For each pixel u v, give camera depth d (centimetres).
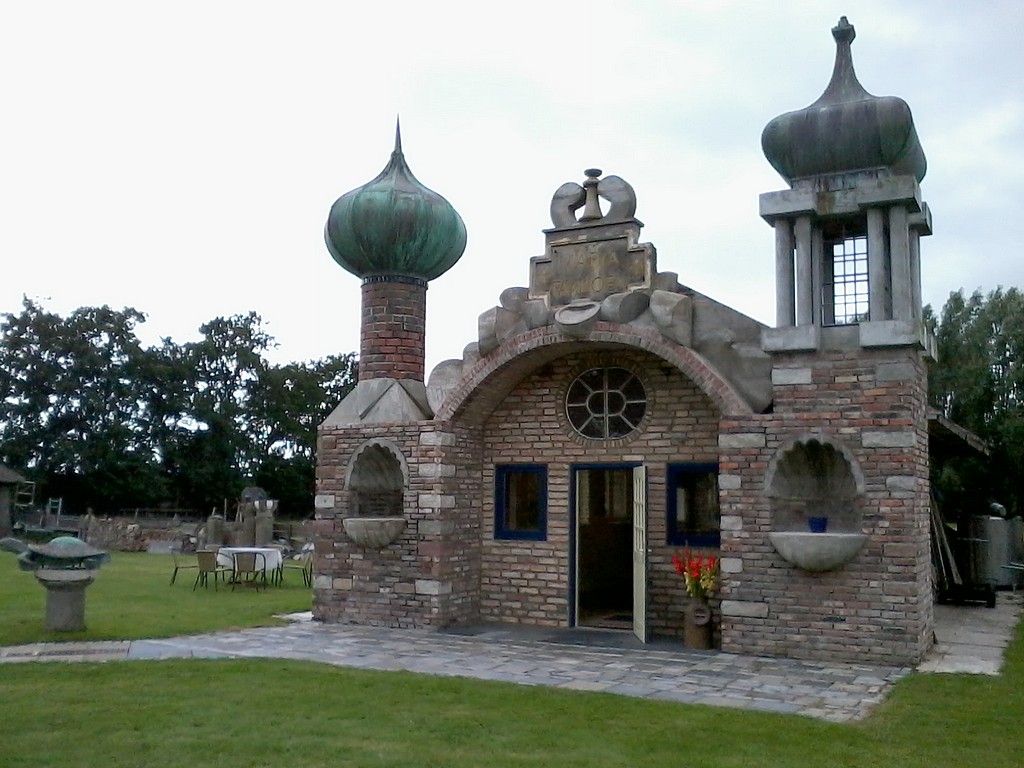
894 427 1145
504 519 1507
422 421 1448
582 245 1374
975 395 2944
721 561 1220
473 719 838
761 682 1032
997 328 3072
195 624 1420
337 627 1429
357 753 727
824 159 1223
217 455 5491
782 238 1237
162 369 5259
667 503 1361
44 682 981
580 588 1714
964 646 1278
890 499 1141
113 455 4919
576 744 761
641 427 1392
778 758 727
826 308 1293
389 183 1571
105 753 721
